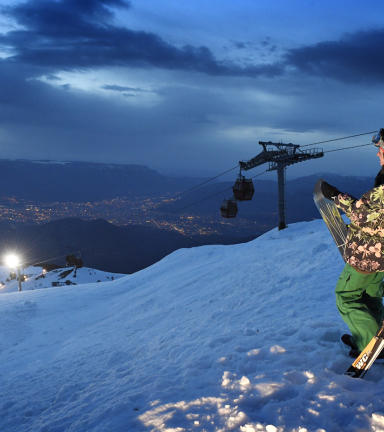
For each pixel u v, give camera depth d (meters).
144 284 16.72
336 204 2.18
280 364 2.51
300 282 6.64
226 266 12.25
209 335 4.59
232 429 1.72
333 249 8.79
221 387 2.24
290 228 16.44
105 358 5.48
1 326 13.16
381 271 2.17
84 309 14.69
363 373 2.13
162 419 1.90
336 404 1.83
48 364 6.81
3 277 91.38
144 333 7.27
